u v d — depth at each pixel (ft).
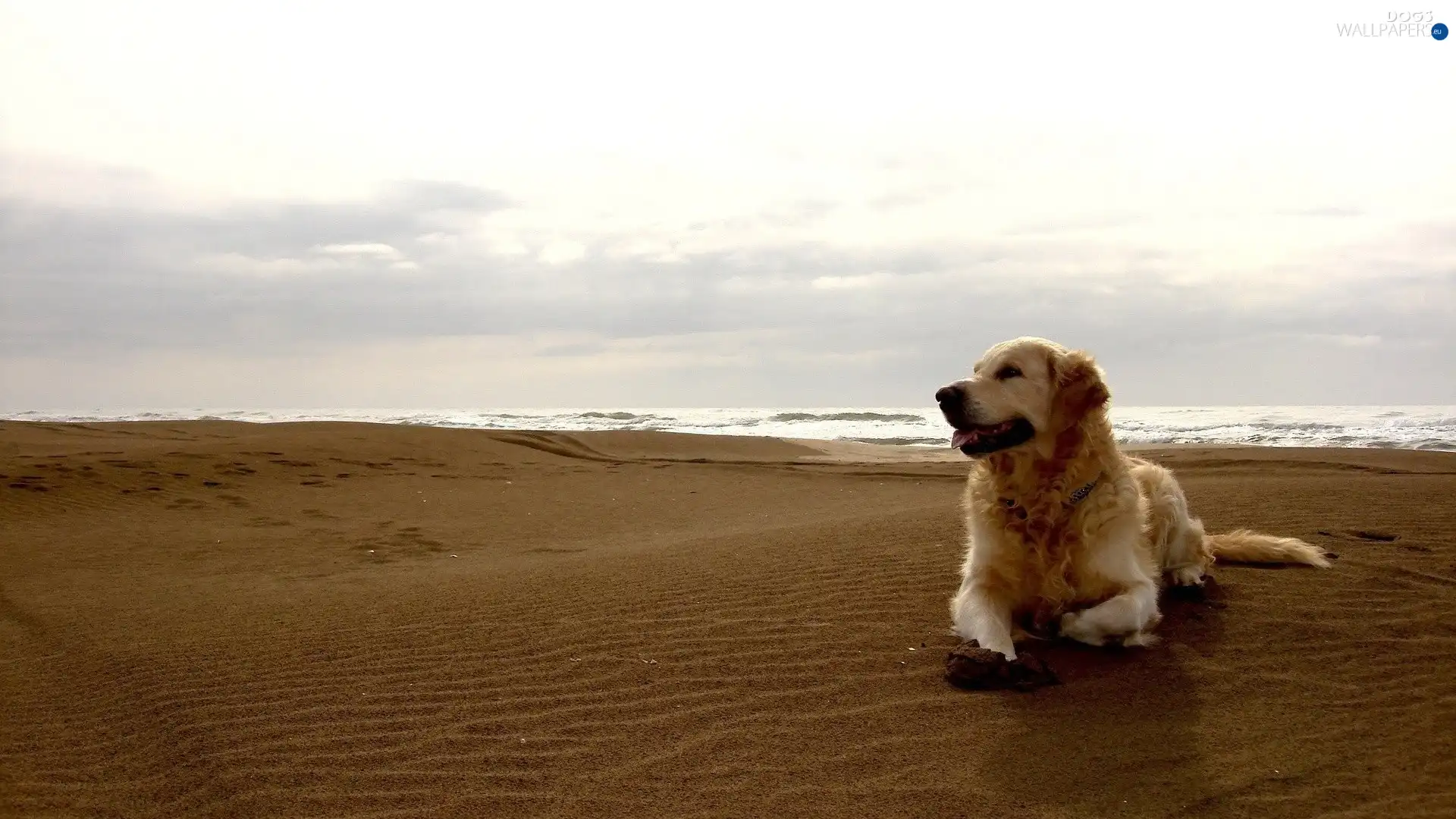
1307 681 4.76
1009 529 5.75
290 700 4.91
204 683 5.21
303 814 3.73
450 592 7.45
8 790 3.98
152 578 8.91
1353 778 3.76
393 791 3.91
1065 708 4.54
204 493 15.43
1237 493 10.31
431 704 4.83
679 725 4.50
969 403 5.61
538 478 18.71
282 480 16.94
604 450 24.63
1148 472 6.54
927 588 6.66
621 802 3.78
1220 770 3.87
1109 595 5.60
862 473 19.60
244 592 7.93
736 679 5.05
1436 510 8.71
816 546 8.36
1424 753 3.94
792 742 4.27
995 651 4.98
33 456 17.40
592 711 4.70
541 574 8.03
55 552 10.55
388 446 21.26
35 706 4.99
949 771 3.94
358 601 7.23
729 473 19.86
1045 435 5.68
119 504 14.33
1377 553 7.18
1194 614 5.89
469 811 3.74
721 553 8.43
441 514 14.11
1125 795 3.69
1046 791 3.76
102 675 5.47
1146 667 5.05
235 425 26.00
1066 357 5.75
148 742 4.44
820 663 5.26
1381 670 4.87
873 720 4.48
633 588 7.11
